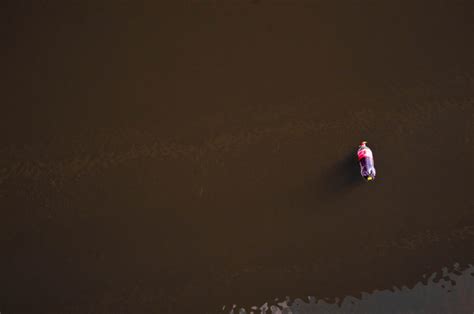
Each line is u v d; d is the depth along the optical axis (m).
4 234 2.39
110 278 2.37
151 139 2.51
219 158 2.50
